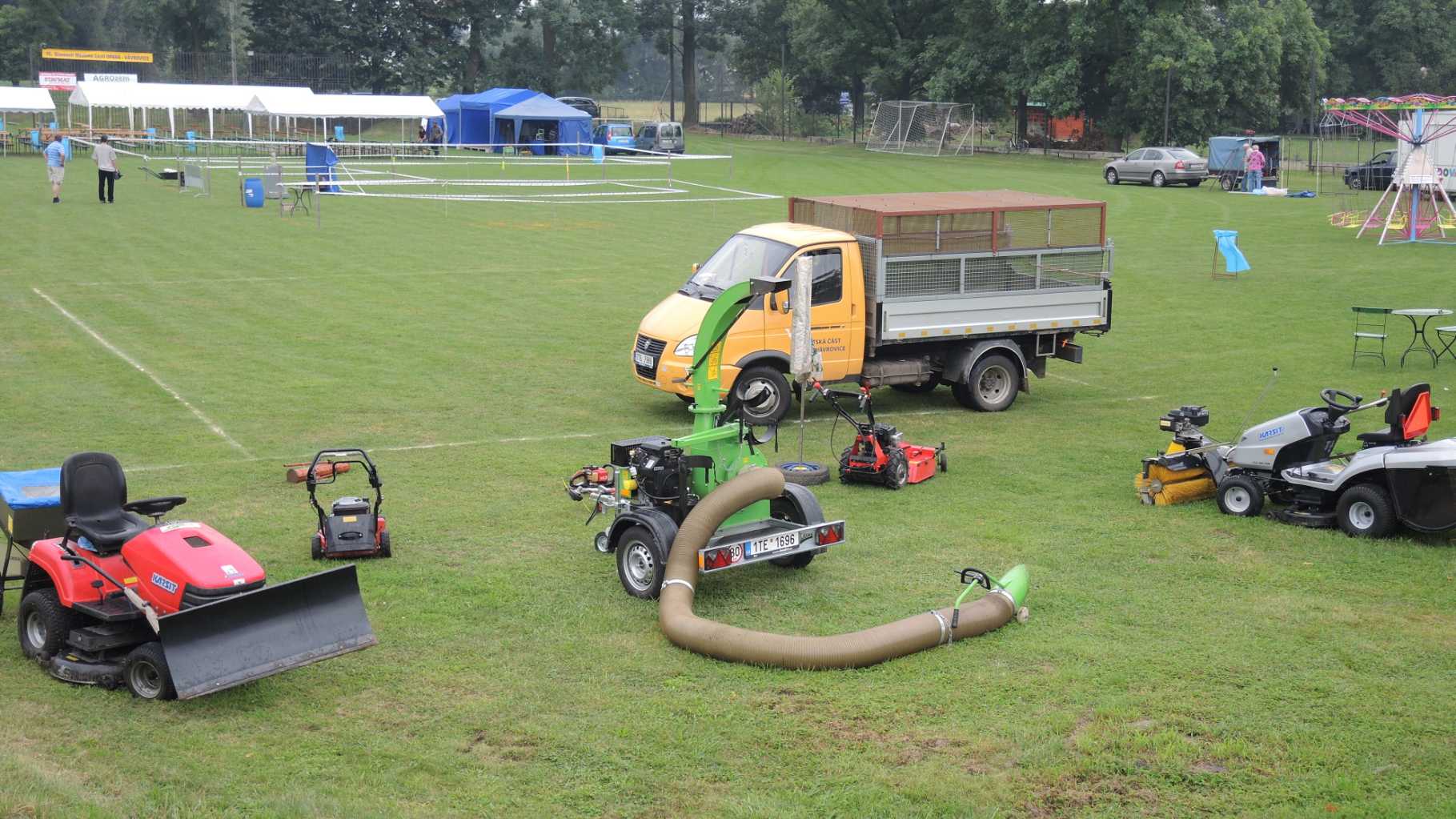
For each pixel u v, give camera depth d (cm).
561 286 2519
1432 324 2139
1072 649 825
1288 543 1052
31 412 1448
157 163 5547
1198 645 834
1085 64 6938
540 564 994
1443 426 1435
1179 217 3897
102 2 12156
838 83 9456
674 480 934
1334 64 8381
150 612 724
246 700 742
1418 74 8419
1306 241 3297
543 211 3941
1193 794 641
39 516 834
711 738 697
